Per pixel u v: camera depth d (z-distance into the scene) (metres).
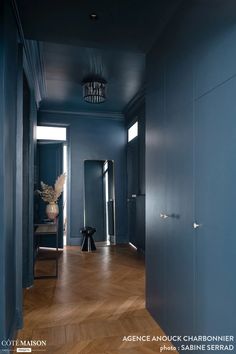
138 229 5.19
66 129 5.86
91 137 5.95
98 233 5.88
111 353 1.99
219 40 1.51
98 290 3.24
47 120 5.70
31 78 3.57
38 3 2.03
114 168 6.06
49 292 3.17
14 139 2.28
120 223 6.02
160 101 2.40
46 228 3.93
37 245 4.93
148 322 2.45
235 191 1.37
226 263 1.44
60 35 2.48
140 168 5.09
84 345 2.09
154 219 2.51
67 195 5.79
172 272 2.10
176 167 2.05
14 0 1.98
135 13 2.15
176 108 2.06
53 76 4.11
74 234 5.78
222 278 1.47
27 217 3.39
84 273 3.89
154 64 2.57
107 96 5.00
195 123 1.77
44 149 5.63
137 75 4.09
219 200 1.50
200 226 1.69
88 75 4.08
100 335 2.24
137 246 5.25
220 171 1.49
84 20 2.24
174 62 2.11
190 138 1.84
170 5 2.05
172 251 2.11
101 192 6.01
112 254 5.03
